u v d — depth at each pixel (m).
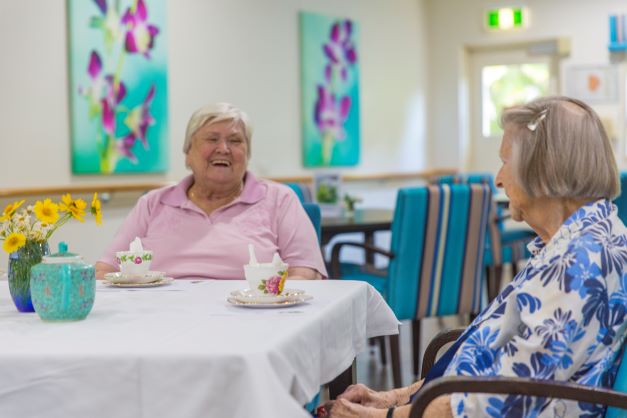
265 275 1.92
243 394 1.38
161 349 1.44
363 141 8.05
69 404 1.44
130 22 5.42
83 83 5.16
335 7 7.59
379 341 4.35
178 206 2.92
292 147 7.06
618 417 1.44
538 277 1.51
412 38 8.77
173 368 1.41
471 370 1.60
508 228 6.07
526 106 1.63
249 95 6.54
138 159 5.51
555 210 1.60
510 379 1.42
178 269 2.84
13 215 1.95
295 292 2.02
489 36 8.89
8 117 4.76
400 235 3.77
